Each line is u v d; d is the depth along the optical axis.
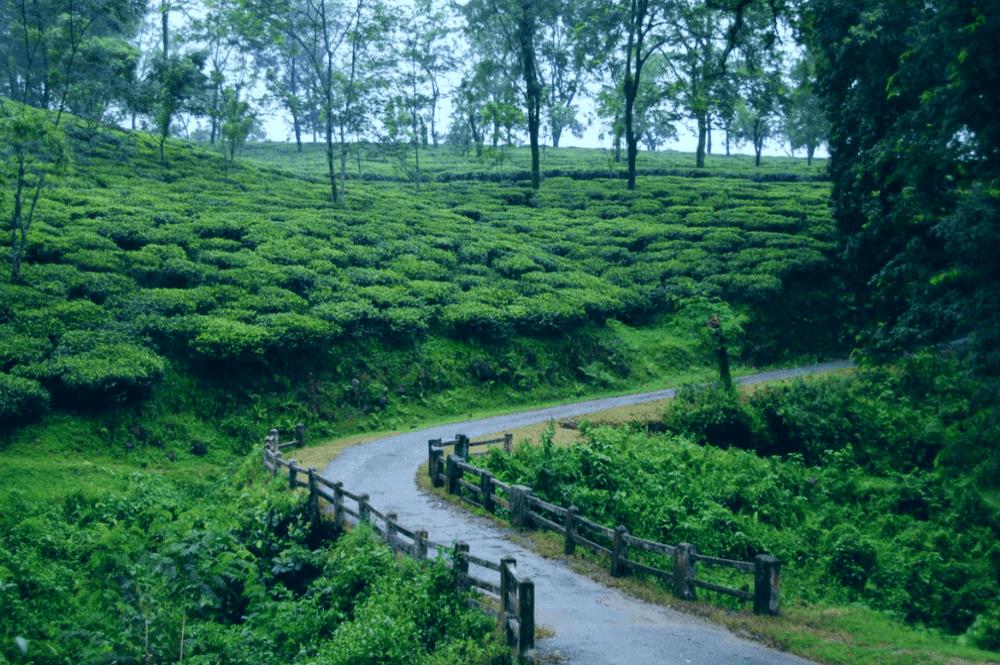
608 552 13.72
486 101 71.62
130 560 12.80
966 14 15.95
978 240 15.13
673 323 40.31
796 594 14.54
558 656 10.14
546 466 18.02
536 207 60.72
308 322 30.97
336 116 53.25
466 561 11.61
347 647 10.08
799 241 46.31
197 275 33.91
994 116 15.83
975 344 15.71
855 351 24.58
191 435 26.52
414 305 35.94
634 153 63.72
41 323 27.48
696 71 48.19
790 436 26.56
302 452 25.59
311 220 44.84
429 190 65.12
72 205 40.22
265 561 15.16
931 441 25.50
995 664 10.12
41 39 43.25
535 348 36.62
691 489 18.27
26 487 21.05
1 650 10.95
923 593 15.77
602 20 57.81
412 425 30.39
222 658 11.27
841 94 36.91
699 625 11.36
